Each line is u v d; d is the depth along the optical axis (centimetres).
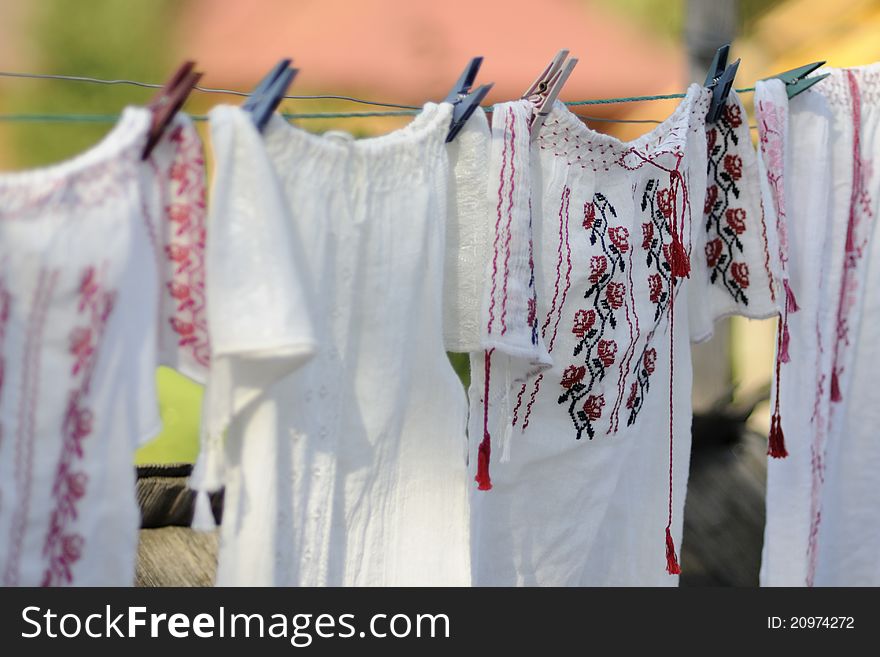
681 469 573
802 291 560
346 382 432
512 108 448
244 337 352
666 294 544
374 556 454
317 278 402
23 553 353
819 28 1405
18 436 347
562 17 1747
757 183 542
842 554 621
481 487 457
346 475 441
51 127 1742
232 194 361
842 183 570
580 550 536
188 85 358
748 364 1498
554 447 517
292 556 416
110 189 348
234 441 393
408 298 439
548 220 485
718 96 532
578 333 506
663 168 519
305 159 395
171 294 382
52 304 344
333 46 1688
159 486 655
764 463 858
